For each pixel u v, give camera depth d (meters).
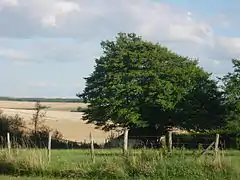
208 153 24.30
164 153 23.44
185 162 22.27
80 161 24.59
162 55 71.00
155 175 22.00
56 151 35.19
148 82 67.50
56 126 90.19
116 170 22.39
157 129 67.25
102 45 73.25
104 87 70.75
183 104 65.12
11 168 24.58
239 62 60.28
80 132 84.06
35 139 62.31
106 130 71.31
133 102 66.31
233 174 21.73
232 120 54.78
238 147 46.06
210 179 21.33
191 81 67.44
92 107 71.00
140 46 70.62
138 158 23.00
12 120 67.12
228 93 59.66
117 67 69.44
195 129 65.69
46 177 23.11
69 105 166.25
